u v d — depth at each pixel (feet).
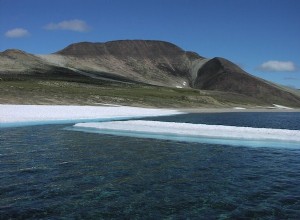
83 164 76.59
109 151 92.68
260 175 68.90
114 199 53.67
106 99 342.44
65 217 46.73
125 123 147.43
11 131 129.49
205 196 55.57
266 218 46.96
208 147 100.94
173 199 53.98
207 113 331.36
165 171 71.31
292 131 126.21
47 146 98.48
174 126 139.03
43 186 59.62
